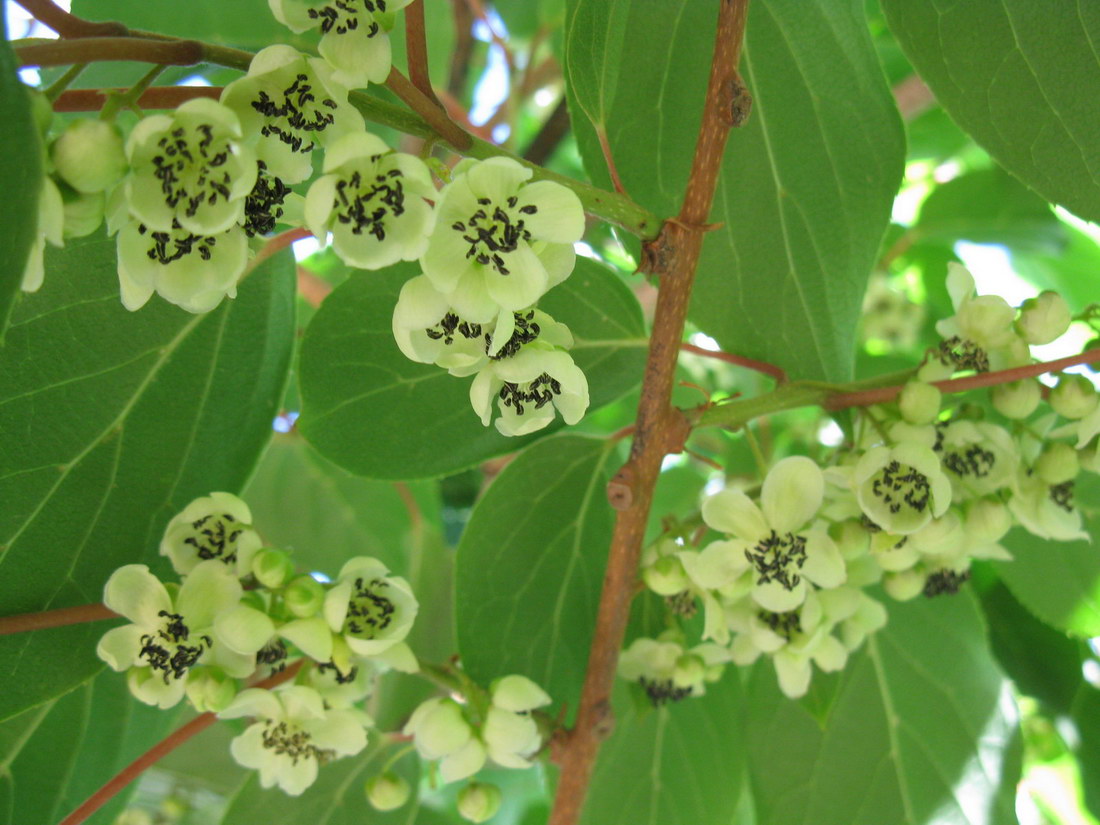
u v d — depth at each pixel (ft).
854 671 0.67
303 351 0.54
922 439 0.50
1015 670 0.72
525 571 0.58
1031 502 0.54
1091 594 0.64
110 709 0.56
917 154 1.06
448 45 0.89
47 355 0.46
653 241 0.44
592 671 0.54
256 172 0.34
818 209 0.58
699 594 0.54
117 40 0.35
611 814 0.63
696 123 0.56
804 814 0.65
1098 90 0.49
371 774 0.62
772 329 0.59
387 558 0.91
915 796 0.64
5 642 0.45
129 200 0.33
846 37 0.57
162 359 0.49
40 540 0.46
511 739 0.51
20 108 0.28
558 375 0.39
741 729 0.66
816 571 0.51
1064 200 0.50
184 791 0.81
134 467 0.49
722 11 0.43
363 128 0.38
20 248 0.28
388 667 0.52
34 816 0.53
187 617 0.45
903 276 1.09
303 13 0.38
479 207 0.36
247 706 0.49
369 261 0.36
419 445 0.56
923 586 0.58
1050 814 1.06
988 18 0.50
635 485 0.50
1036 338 0.52
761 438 0.85
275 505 0.90
